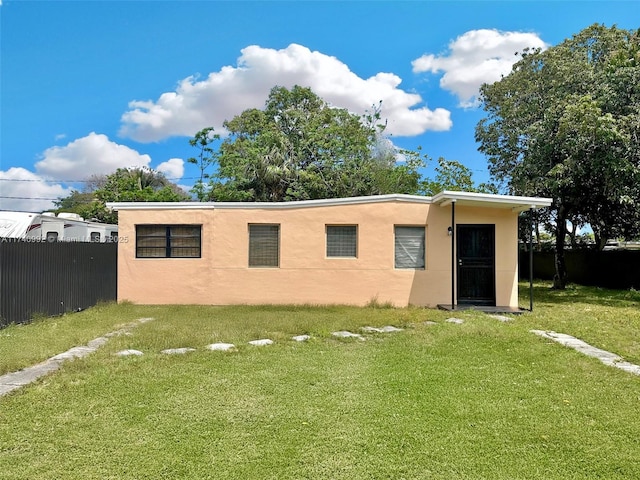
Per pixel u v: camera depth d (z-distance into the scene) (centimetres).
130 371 529
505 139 1722
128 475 303
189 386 478
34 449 337
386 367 560
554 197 1567
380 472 309
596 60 1602
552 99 1492
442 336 737
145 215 1168
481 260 1128
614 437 367
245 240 1154
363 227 1134
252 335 730
